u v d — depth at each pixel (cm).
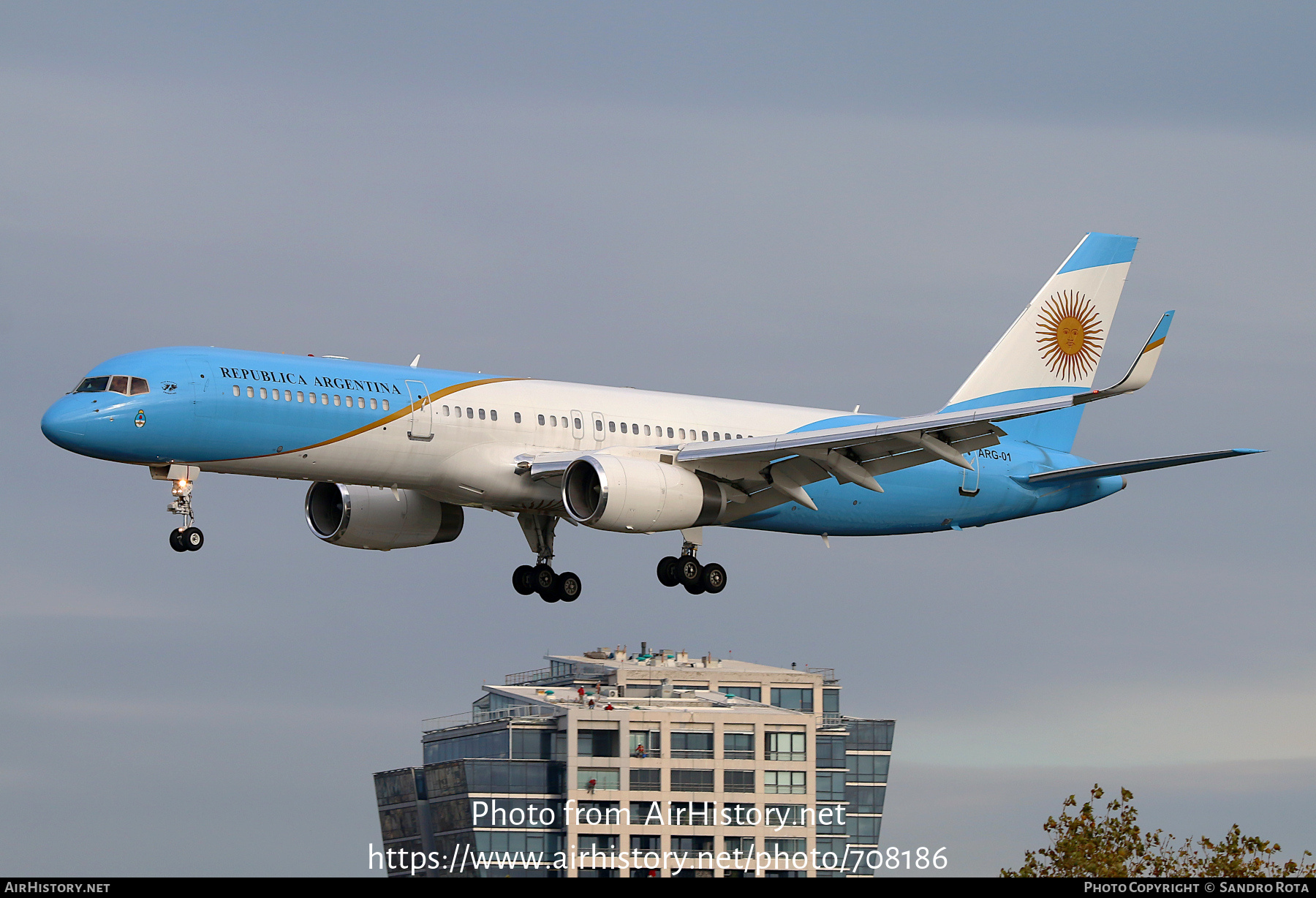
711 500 9738
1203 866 7994
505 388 9788
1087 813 8200
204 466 8962
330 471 9256
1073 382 11744
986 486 11181
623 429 10088
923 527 11131
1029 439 11588
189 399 8738
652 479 9500
